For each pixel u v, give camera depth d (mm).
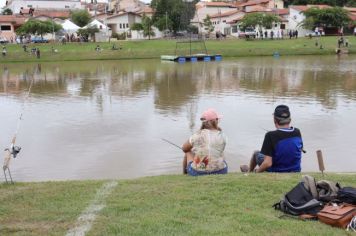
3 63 52250
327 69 36188
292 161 7020
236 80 30328
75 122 16922
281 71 35469
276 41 66000
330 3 104625
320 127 14969
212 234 4746
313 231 4781
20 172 10773
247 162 11234
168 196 6164
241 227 4926
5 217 5461
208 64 44812
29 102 22594
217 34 77188
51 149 12914
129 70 40062
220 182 6648
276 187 6379
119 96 24000
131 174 10453
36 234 4898
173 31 91125
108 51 58062
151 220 5195
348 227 4832
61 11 109500
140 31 89812
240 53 55344
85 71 40156
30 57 55031
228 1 121000
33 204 5984
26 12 108125
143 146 13055
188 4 93125
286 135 6898
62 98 23781
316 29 75500
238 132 14500
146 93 24984
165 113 18484
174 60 50156
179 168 10852
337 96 22047
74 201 6086
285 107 6938
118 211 5594
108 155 12156
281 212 5438
